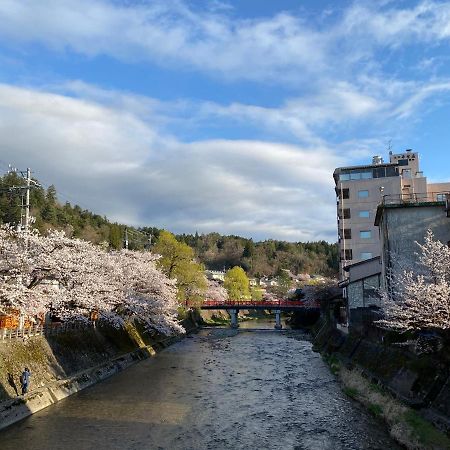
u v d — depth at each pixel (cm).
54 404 2219
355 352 3186
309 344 5197
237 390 2659
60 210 10531
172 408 2219
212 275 13575
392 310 2069
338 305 5231
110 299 3241
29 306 2186
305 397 2473
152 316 4138
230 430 1881
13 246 2228
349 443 1697
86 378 2694
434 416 1678
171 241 5709
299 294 8688
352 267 3794
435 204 2795
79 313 2756
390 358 2394
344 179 6062
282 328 7738
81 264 2469
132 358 3625
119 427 1892
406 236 2808
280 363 3731
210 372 3272
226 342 5409
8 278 2195
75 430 1838
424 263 2047
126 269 4006
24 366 2244
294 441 1739
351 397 2411
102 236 10100
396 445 1658
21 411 1969
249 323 9294
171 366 3512
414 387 1950
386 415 1922
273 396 2503
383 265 3020
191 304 6400
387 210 2862
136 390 2598
